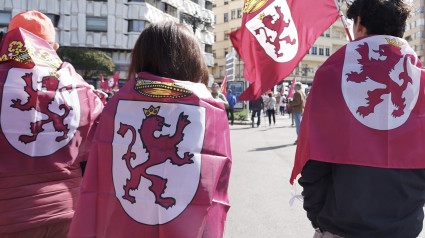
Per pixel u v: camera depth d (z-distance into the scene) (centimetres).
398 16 165
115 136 143
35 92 180
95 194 142
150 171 138
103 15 3934
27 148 176
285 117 2855
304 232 371
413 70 158
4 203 169
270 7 298
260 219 406
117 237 136
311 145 154
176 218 135
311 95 160
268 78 300
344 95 155
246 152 879
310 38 294
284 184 557
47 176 180
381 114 153
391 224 146
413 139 153
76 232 138
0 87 174
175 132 141
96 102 204
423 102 158
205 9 5303
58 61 198
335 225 154
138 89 146
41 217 176
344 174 151
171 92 144
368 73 156
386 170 149
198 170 139
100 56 3478
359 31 174
